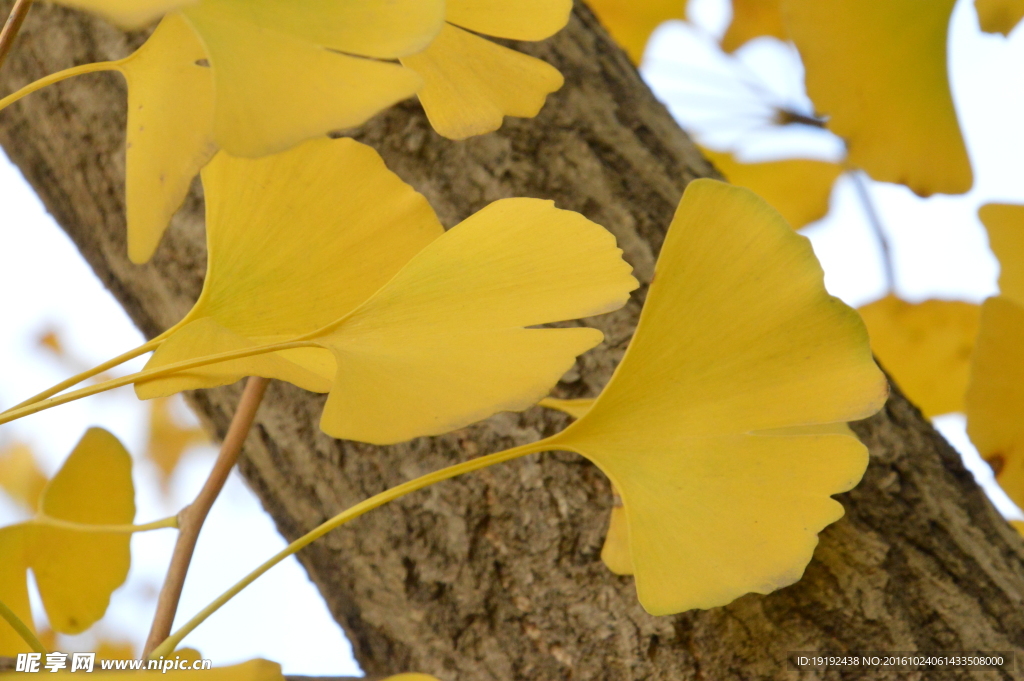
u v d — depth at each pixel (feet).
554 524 2.25
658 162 2.37
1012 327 2.22
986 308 2.23
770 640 2.19
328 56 1.90
